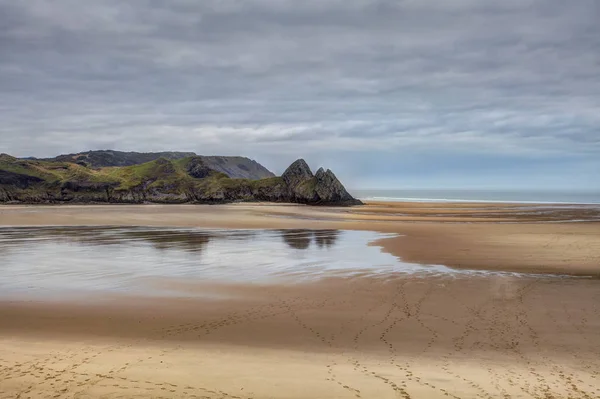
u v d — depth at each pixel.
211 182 114.44
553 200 148.00
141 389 8.07
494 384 8.52
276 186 110.56
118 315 13.30
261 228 42.59
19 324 12.41
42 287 17.02
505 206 99.12
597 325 12.52
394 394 7.99
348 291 16.53
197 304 14.60
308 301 15.06
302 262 23.02
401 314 13.57
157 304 14.58
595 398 7.98
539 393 8.16
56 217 54.09
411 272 20.30
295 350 10.44
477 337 11.48
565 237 34.41
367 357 9.98
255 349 10.47
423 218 57.84
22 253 25.75
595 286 17.44
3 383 8.25
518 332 11.90
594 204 113.00
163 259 23.83
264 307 14.27
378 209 81.44
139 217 55.19
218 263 22.62
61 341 10.90
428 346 10.80
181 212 66.25
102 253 25.89
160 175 116.31
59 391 7.95
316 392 8.02
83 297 15.45
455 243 30.89
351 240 32.94
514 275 19.66
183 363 9.39
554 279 18.81
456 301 15.12
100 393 7.90
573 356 10.17
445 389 8.24
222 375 8.75
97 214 60.09
